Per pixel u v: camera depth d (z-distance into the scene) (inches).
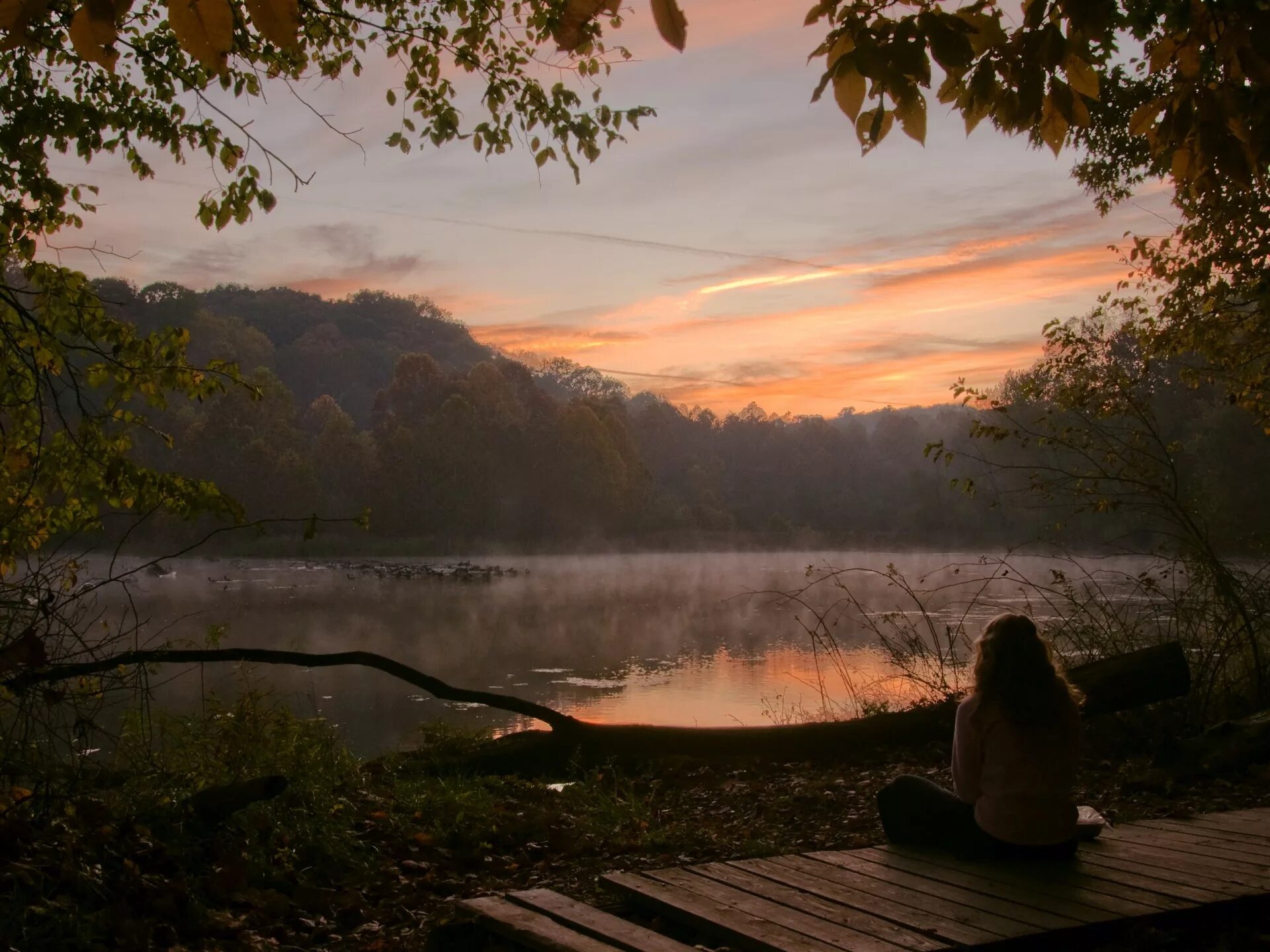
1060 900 145.6
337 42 342.6
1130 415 416.8
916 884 153.6
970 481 433.4
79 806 195.5
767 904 146.2
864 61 122.6
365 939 175.2
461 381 4377.5
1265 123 149.4
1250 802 250.7
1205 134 147.8
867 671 730.8
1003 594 1489.9
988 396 428.1
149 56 302.8
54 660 212.8
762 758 343.3
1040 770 164.2
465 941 148.9
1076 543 1131.9
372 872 212.2
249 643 1024.9
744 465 5802.2
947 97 141.4
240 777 242.1
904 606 1365.7
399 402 4397.1
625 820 254.7
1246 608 374.9
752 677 803.4
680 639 1129.4
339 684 782.5
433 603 1754.4
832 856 170.2
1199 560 380.8
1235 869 160.6
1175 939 135.9
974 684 170.6
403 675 277.1
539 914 146.1
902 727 348.8
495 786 298.4
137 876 176.7
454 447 3981.3
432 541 3909.9
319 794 243.1
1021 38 132.4
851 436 5649.6
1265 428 492.1
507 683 806.5
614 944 132.8
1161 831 186.2
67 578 230.7
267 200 321.7
